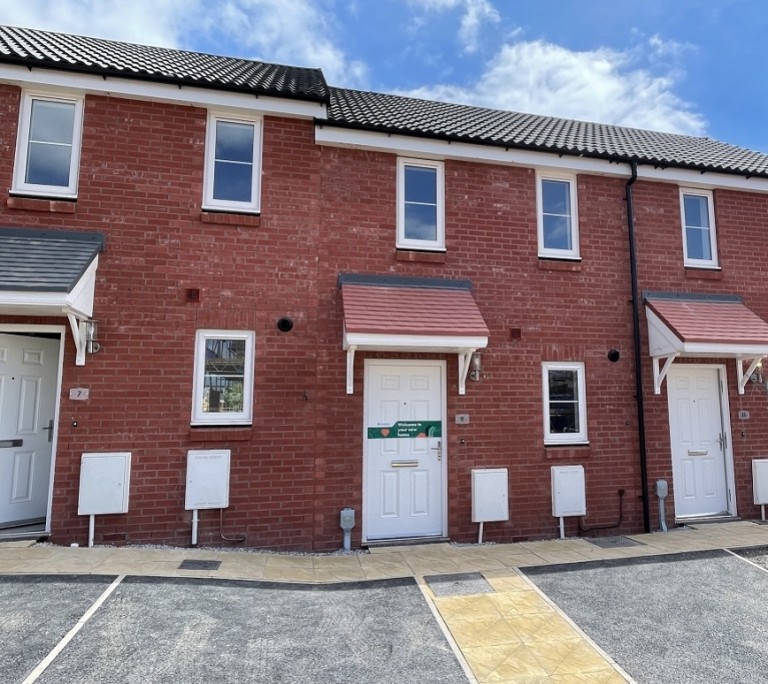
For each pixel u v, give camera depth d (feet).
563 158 23.89
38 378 20.08
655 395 24.22
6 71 18.34
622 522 23.03
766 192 26.86
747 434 25.25
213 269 19.92
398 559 18.38
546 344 23.16
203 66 23.86
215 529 18.84
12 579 13.99
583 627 13.09
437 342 19.20
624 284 24.50
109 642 11.18
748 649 12.11
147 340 19.01
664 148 29.32
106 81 19.13
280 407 19.94
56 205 18.63
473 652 11.71
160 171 19.79
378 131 21.59
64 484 17.84
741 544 20.31
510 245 23.31
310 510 19.76
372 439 21.11
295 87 21.81
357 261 21.49
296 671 10.61
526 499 22.07
